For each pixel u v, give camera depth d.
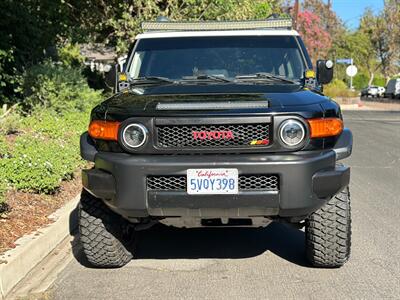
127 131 4.46
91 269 5.30
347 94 45.12
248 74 5.73
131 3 15.38
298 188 4.33
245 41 5.97
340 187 4.53
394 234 6.36
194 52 5.93
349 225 4.84
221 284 4.88
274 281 4.93
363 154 13.17
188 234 6.44
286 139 4.38
